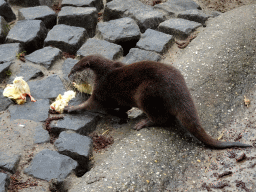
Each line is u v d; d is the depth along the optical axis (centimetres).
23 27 352
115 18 366
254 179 301
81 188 300
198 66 334
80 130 316
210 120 318
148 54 342
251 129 314
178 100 308
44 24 357
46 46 348
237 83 328
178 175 304
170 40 347
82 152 308
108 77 316
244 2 378
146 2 377
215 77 330
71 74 322
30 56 340
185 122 308
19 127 315
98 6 373
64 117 319
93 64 318
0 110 321
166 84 308
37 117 318
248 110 320
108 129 320
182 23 355
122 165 305
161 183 302
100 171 304
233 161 306
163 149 310
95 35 356
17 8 375
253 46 339
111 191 299
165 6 369
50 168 304
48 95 327
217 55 337
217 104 322
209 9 375
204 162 307
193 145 312
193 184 303
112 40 348
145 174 303
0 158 305
